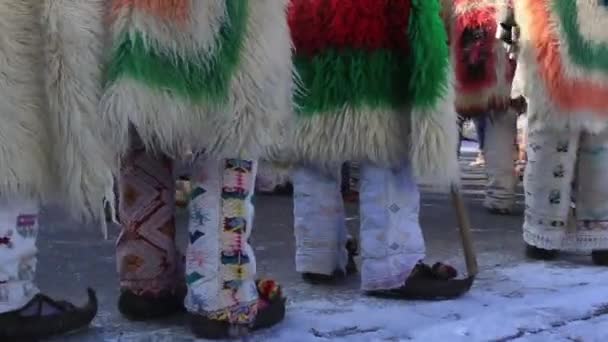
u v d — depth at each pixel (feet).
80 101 6.23
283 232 14.03
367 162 9.10
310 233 9.85
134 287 8.09
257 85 6.88
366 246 9.26
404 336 7.84
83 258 11.64
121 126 6.38
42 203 6.75
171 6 6.41
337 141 8.99
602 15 10.62
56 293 9.66
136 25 6.36
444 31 8.68
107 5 6.46
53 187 6.51
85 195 6.33
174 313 8.29
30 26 6.27
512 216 16.19
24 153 6.28
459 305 8.99
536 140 11.30
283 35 7.13
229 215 7.35
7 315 6.79
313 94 9.02
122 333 7.69
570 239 11.46
